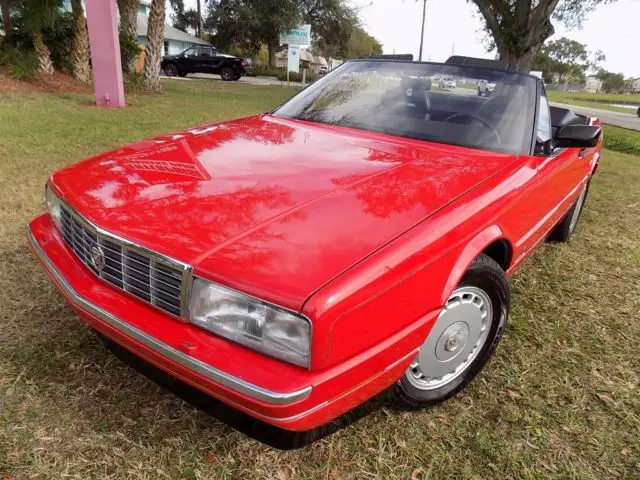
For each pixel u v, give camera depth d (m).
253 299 1.47
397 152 2.44
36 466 1.78
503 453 2.01
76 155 5.75
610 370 2.61
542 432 2.14
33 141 6.29
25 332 2.52
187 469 1.83
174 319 1.65
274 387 1.42
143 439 1.94
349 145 2.49
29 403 2.06
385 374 1.69
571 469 1.96
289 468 1.87
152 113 9.65
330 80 3.36
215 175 2.04
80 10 12.66
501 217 2.14
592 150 3.84
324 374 1.47
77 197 1.99
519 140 2.69
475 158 2.46
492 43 19.16
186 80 22.42
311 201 1.84
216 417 1.67
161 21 13.70
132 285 1.75
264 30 37.38
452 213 1.91
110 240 1.75
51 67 12.73
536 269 3.79
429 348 2.04
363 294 1.51
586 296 3.41
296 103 3.22
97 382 2.21
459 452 2.00
